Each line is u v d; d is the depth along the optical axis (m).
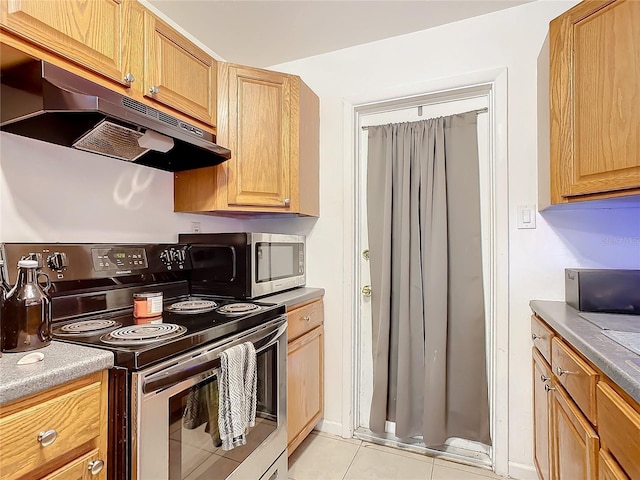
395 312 2.04
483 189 1.90
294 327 1.79
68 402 0.80
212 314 1.40
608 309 1.37
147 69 1.37
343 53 2.13
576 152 1.33
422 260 1.97
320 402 2.09
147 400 0.92
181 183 1.86
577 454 1.02
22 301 0.91
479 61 1.82
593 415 0.93
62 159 1.35
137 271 1.52
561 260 1.66
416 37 1.96
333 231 2.15
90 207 1.46
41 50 1.02
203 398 1.14
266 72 1.86
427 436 1.89
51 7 1.04
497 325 1.76
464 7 1.75
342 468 1.79
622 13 1.19
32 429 0.73
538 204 1.68
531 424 1.69
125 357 0.92
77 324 1.20
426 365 1.92
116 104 1.15
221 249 1.76
